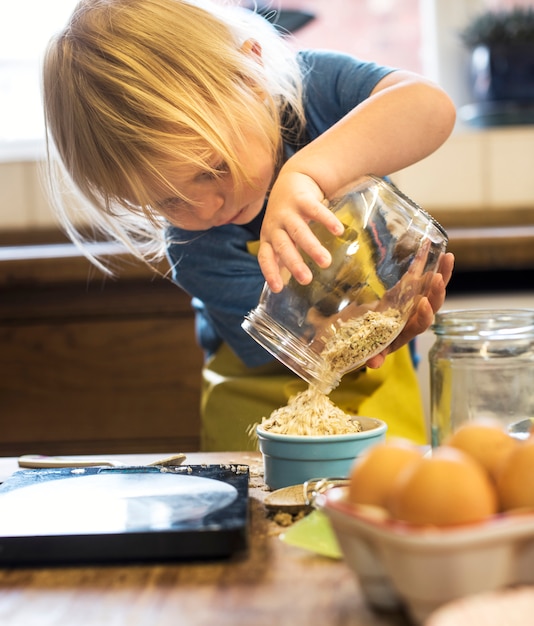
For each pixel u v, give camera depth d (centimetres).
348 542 51
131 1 103
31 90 226
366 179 82
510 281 171
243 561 60
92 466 88
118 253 164
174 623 51
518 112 204
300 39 224
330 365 80
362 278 78
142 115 96
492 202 204
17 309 171
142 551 60
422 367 162
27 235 202
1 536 61
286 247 77
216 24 104
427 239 80
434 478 48
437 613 44
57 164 117
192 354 171
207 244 118
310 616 51
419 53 227
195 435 174
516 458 52
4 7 223
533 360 78
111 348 172
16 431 176
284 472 77
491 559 47
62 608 54
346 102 111
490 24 206
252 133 100
